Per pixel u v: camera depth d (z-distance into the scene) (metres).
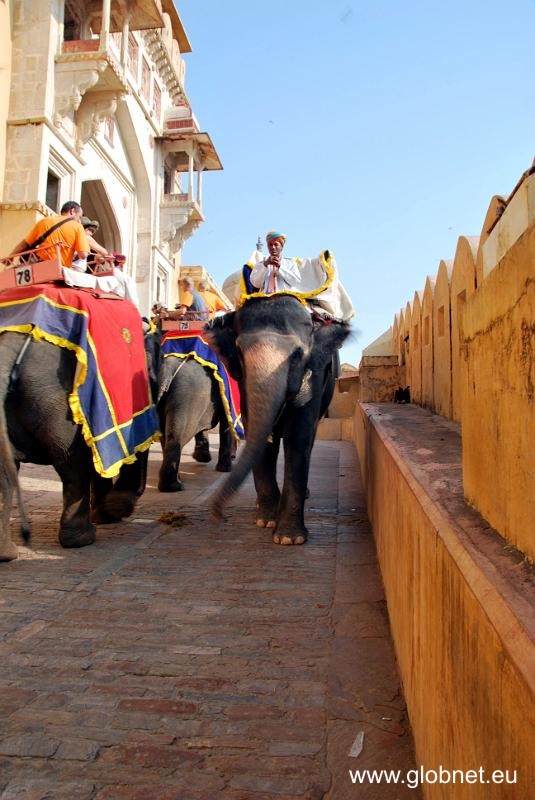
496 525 1.67
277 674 2.92
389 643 3.23
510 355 1.51
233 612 3.69
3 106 14.88
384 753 2.29
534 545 1.36
